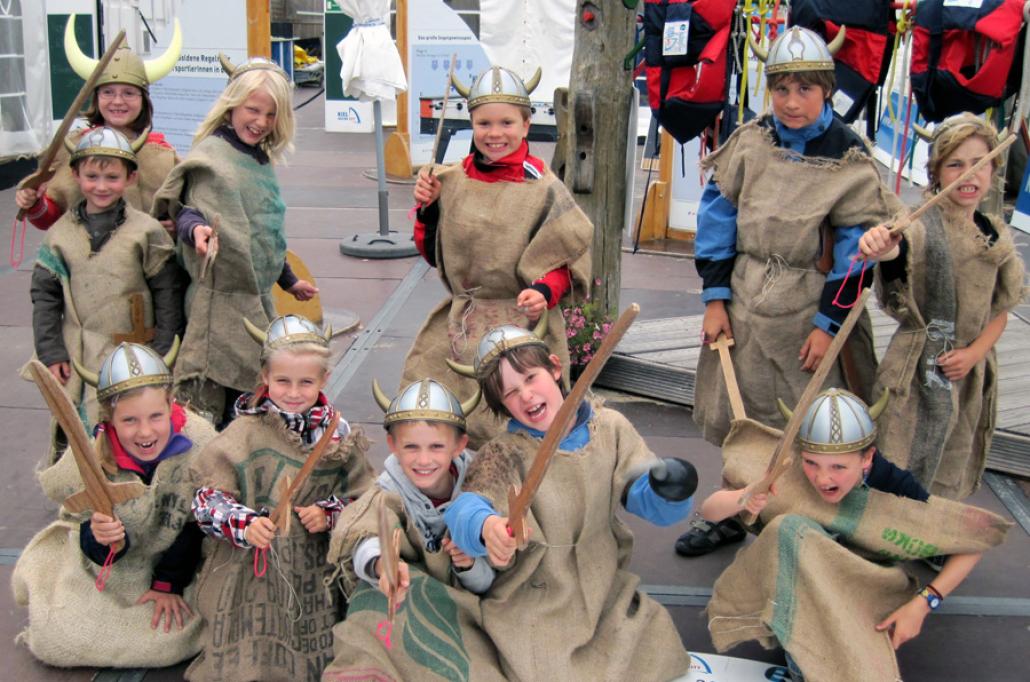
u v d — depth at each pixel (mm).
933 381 3566
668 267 8617
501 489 2883
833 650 2947
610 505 3023
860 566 3000
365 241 8812
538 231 3641
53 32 11000
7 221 9484
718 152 3779
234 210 3951
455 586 3037
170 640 3252
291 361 3105
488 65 11664
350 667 2840
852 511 3115
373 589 2955
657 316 7203
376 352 6375
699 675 3186
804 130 3533
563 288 3662
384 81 8508
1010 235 3568
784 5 6086
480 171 3705
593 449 2959
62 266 3875
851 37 5117
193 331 4004
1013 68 5117
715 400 3904
